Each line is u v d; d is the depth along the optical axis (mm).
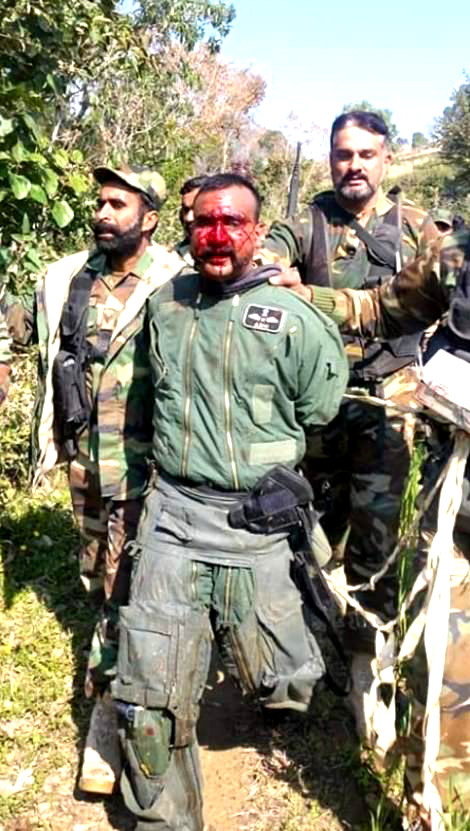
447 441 2764
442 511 2658
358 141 3537
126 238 3426
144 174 3465
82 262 3652
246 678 2961
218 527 2842
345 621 3730
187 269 3277
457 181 34438
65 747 3531
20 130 4562
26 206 4750
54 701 3781
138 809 2902
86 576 3777
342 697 3654
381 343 3514
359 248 3629
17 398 5445
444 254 2822
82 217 5848
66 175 5098
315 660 2967
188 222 4242
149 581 2852
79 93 8039
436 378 2697
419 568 2824
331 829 3139
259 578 2857
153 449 3035
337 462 3789
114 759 3291
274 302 2789
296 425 2908
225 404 2795
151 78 12125
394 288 2979
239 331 2779
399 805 3109
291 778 3400
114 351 3355
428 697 2611
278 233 3727
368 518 3664
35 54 5168
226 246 2715
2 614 4375
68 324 3520
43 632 4223
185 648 2799
